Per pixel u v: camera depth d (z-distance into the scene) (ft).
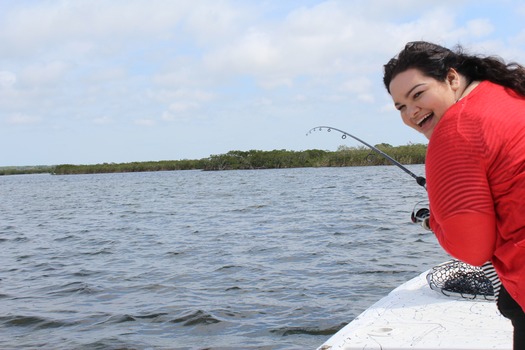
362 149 226.17
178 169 311.27
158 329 18.57
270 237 38.50
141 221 53.78
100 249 36.14
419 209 8.21
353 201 66.33
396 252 30.32
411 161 171.22
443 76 5.78
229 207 65.87
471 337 9.52
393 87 6.02
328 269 26.68
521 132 5.28
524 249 5.36
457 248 5.57
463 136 5.39
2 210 76.74
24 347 17.22
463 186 5.35
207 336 17.69
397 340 9.59
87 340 17.67
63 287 25.09
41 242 41.11
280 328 18.08
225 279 25.48
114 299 22.65
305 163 247.70
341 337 9.96
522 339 6.07
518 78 5.73
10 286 25.71
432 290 12.32
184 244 36.81
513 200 5.30
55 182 209.46
